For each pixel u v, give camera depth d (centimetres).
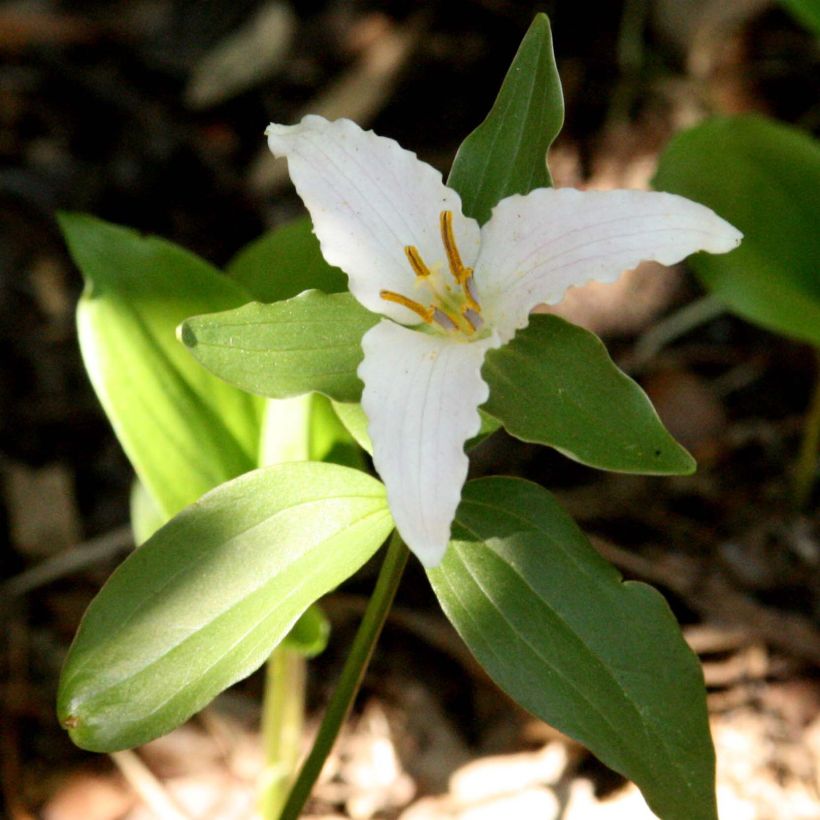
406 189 47
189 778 54
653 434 45
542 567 46
